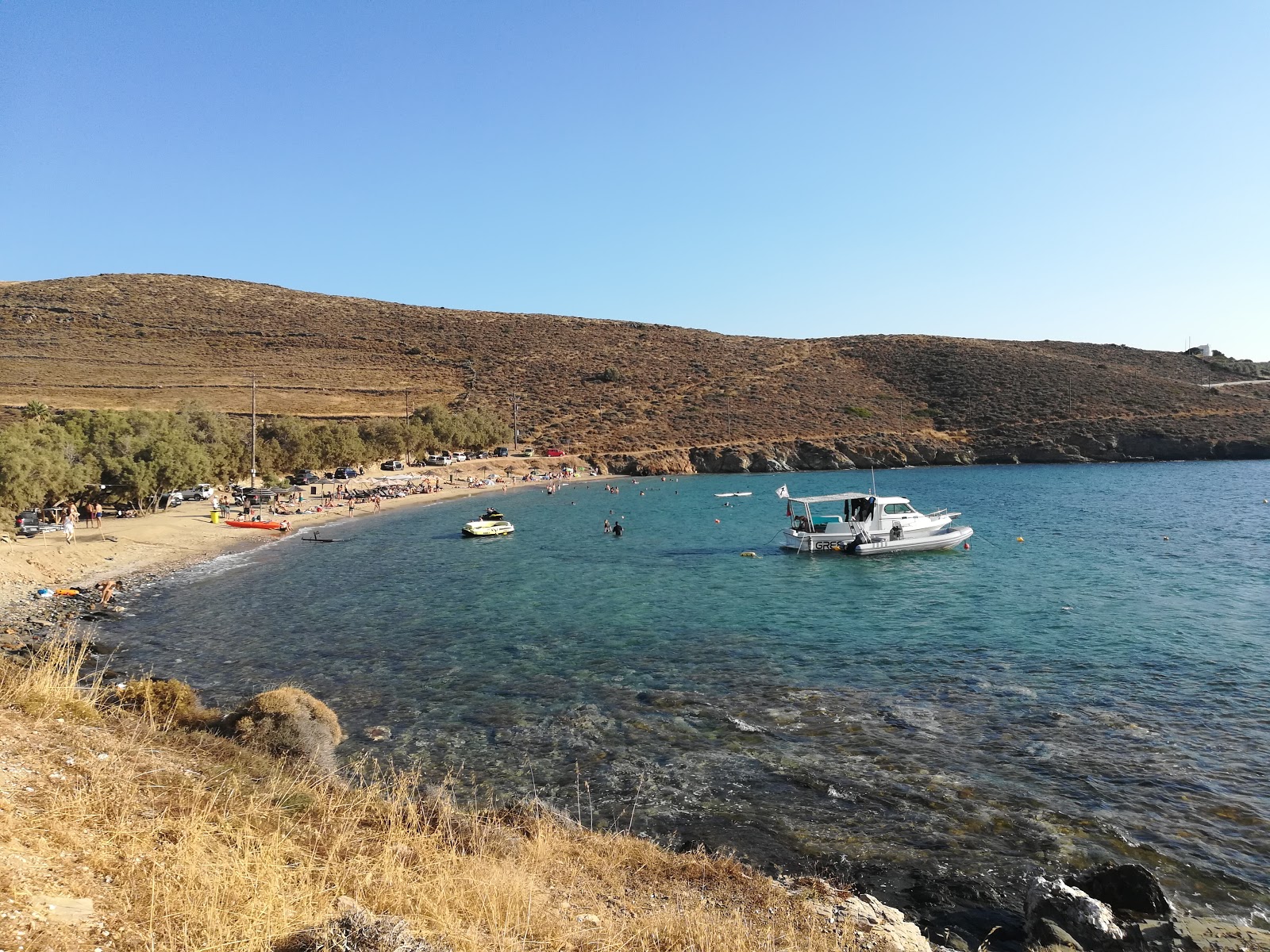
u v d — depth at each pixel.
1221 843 12.26
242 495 72.56
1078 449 129.25
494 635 26.20
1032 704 18.75
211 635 26.11
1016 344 183.75
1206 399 145.25
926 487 91.50
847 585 35.44
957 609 29.67
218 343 142.62
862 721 17.70
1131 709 18.30
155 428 66.00
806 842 12.31
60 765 8.98
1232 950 9.23
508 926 7.04
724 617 28.83
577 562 42.94
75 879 6.27
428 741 16.61
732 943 7.77
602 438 128.62
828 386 157.50
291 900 6.62
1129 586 33.31
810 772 14.96
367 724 17.66
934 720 17.77
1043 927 9.59
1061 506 67.88
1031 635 25.34
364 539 53.03
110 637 25.72
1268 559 39.47
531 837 10.93
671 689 20.17
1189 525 53.25
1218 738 16.47
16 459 42.00
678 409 141.62
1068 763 15.27
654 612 29.89
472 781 14.56
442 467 110.12
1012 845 12.22
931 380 160.88
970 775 14.78
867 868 11.55
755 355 173.12
